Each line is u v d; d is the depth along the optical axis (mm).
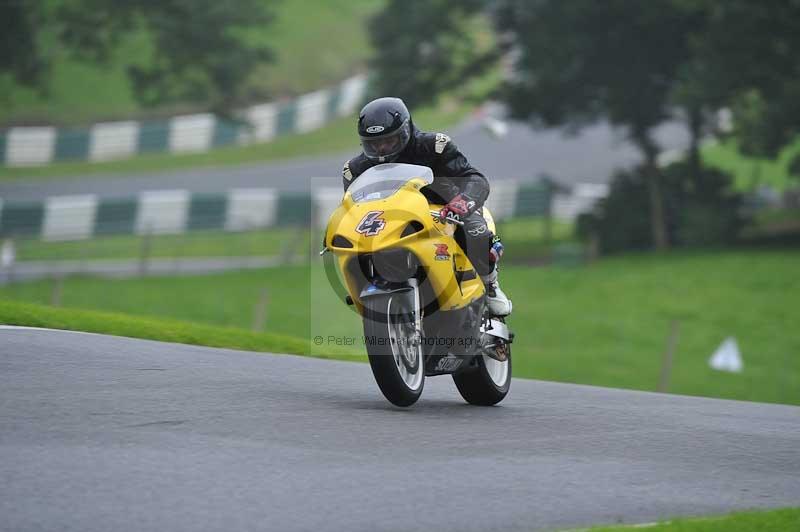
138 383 24953
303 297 100812
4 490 16234
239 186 150125
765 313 92750
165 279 108812
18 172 153375
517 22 121250
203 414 22219
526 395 31141
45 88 140375
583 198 146500
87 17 130875
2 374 24500
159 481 17250
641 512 17750
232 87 133250
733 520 17234
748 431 26234
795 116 105000
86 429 20141
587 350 83812
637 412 28250
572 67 117000
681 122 122438
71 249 120875
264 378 27922
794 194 139500
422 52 126250
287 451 19750
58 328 34656
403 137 25047
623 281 105312
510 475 19391
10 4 127938
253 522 15672
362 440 21219
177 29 128500
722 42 105250
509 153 173625
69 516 15359
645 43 114562
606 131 190375
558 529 16422
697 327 90250
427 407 26562
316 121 183750
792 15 103125
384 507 16844
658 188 122500
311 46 199125
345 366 33219
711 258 112688
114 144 163750
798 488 20250
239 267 117062
